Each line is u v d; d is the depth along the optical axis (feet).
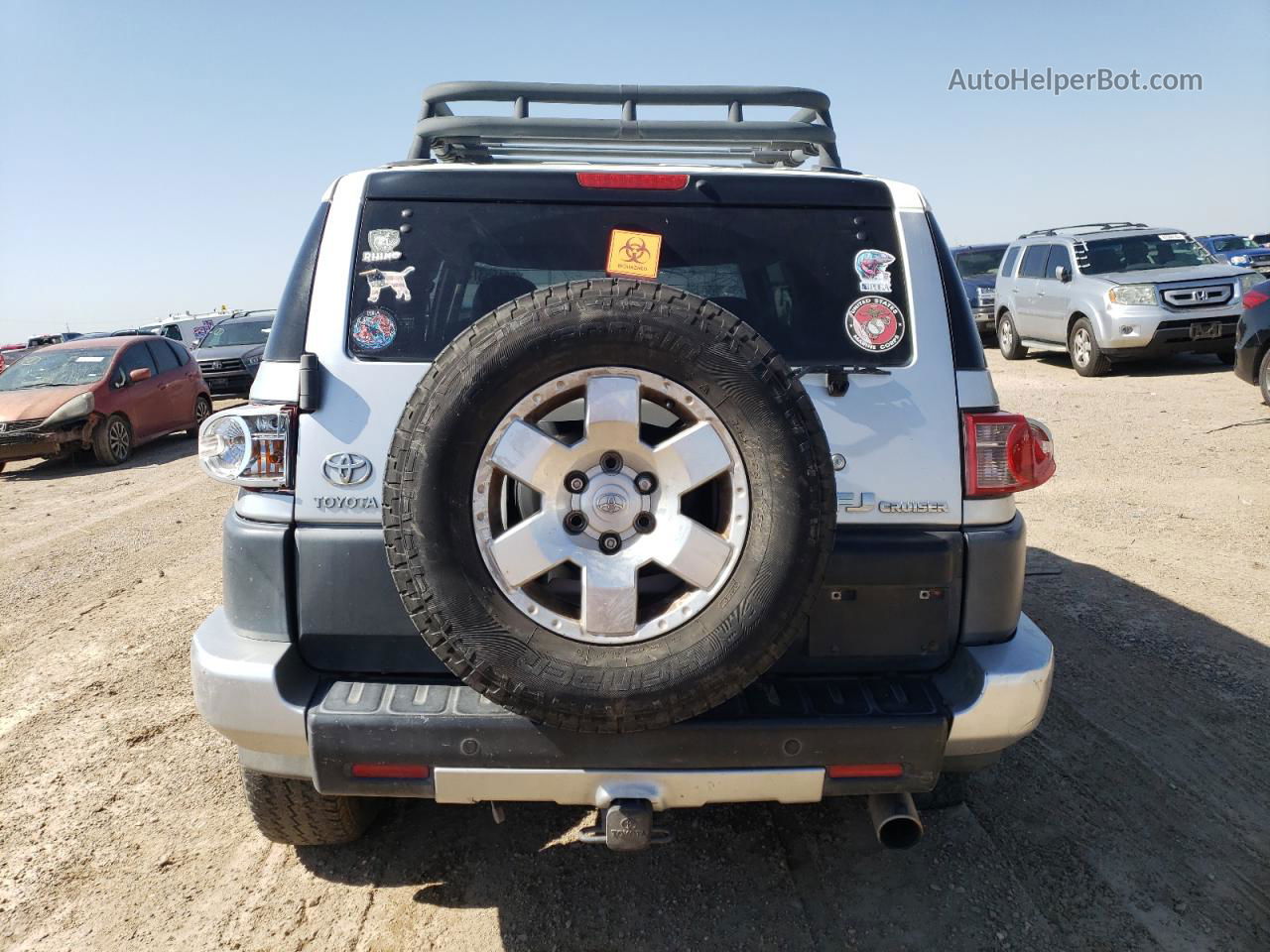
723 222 8.83
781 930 8.98
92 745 13.17
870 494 8.16
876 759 7.70
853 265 8.75
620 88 11.43
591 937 8.94
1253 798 11.09
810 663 8.21
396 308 8.46
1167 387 41.24
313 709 7.67
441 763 7.55
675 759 7.54
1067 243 48.83
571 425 7.89
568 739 7.48
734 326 7.13
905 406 8.28
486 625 7.06
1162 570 18.89
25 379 42.32
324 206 8.78
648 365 7.07
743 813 10.94
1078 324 46.37
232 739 7.95
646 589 7.52
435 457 7.02
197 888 9.82
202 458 8.09
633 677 7.02
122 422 41.98
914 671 8.34
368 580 7.99
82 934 9.14
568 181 8.82
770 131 11.34
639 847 7.56
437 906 9.42
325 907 9.44
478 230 8.76
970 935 8.87
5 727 13.84
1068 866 9.90
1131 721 12.94
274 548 8.00
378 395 8.14
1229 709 13.21
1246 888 9.53
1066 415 35.99
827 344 8.63
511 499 7.78
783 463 7.07
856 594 8.14
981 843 10.30
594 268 8.83
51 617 19.17
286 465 8.03
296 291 8.50
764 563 7.07
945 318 8.59
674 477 7.14
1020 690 7.91
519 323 7.06
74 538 26.78
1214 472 26.25
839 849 10.25
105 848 10.59
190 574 22.03
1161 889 9.53
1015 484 8.29
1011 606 8.38
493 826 10.76
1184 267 45.37
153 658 16.49
